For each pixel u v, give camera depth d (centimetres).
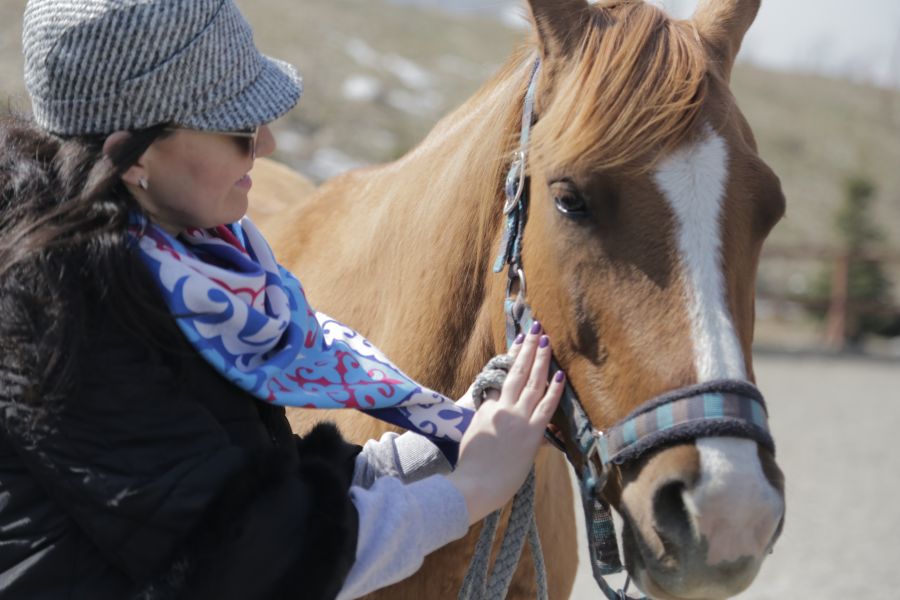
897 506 498
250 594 113
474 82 1909
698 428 118
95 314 113
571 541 198
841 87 2773
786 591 387
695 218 125
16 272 111
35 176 116
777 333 1150
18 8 1245
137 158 115
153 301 115
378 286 185
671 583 121
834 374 901
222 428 119
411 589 165
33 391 109
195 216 123
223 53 117
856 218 1261
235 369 121
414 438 148
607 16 141
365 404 134
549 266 137
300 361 134
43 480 112
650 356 124
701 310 123
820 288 1183
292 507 115
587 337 132
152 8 112
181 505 111
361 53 1875
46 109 117
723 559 116
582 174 128
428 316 169
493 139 159
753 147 136
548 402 137
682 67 130
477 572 150
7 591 112
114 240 112
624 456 125
